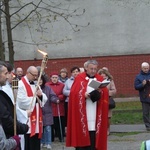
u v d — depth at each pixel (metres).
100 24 32.81
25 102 11.07
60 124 16.62
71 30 32.66
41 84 14.45
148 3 32.41
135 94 32.41
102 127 11.23
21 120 9.16
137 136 17.25
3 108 7.57
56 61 32.84
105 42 32.78
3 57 20.62
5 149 6.87
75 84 11.26
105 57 32.72
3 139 6.83
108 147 14.95
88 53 32.84
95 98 11.07
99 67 32.75
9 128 7.63
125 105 27.22
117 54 32.72
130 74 32.47
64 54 32.88
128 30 32.66
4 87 8.41
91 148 11.25
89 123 11.19
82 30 32.78
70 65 32.84
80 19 32.78
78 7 32.59
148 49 32.50
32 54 32.78
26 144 11.45
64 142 16.62
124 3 32.62
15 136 7.54
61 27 32.59
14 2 29.47
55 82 16.83
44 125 14.65
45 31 30.16
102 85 11.12
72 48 32.84
